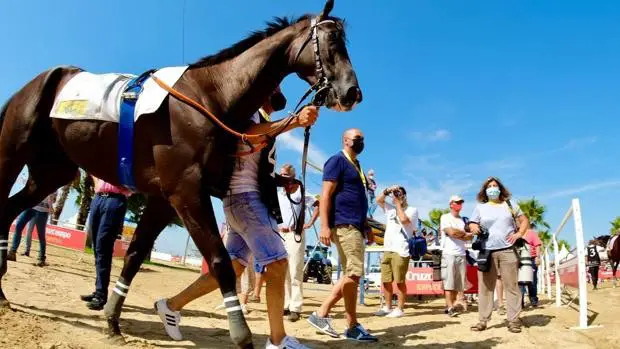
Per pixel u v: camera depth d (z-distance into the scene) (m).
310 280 18.67
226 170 4.11
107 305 4.43
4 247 4.93
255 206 4.25
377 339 5.71
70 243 17.73
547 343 5.69
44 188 5.26
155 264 23.30
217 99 4.08
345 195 5.58
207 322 6.28
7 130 4.95
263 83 4.15
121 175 4.24
